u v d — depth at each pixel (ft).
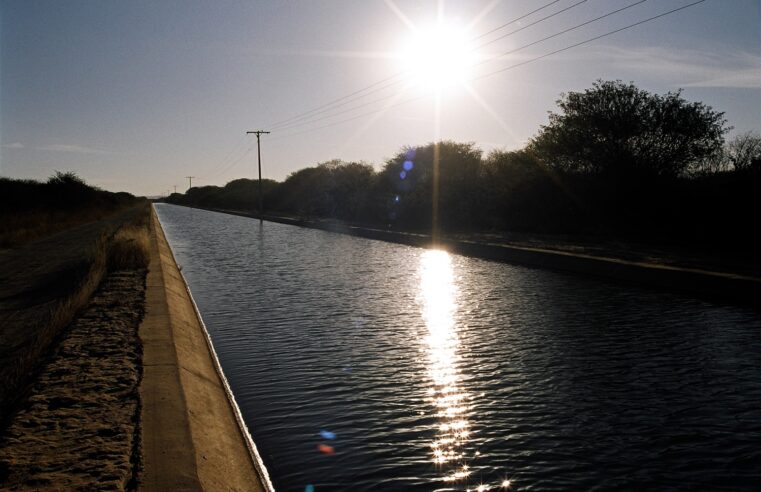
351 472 22.11
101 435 19.83
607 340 40.78
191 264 92.84
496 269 81.56
